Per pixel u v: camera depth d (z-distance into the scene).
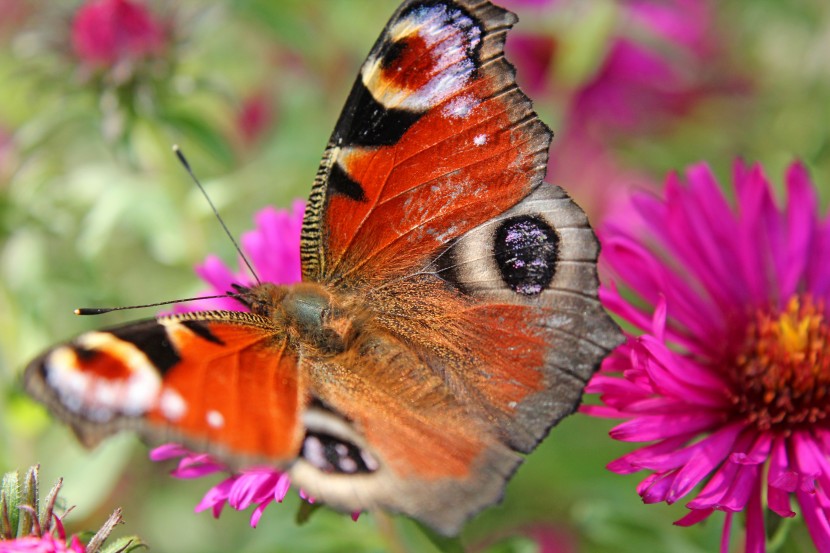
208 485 0.27
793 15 0.31
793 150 0.29
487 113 0.19
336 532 0.21
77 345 0.17
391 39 0.19
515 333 0.19
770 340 0.20
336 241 0.20
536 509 0.24
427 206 0.19
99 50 0.24
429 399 0.18
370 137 0.19
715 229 0.21
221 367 0.18
